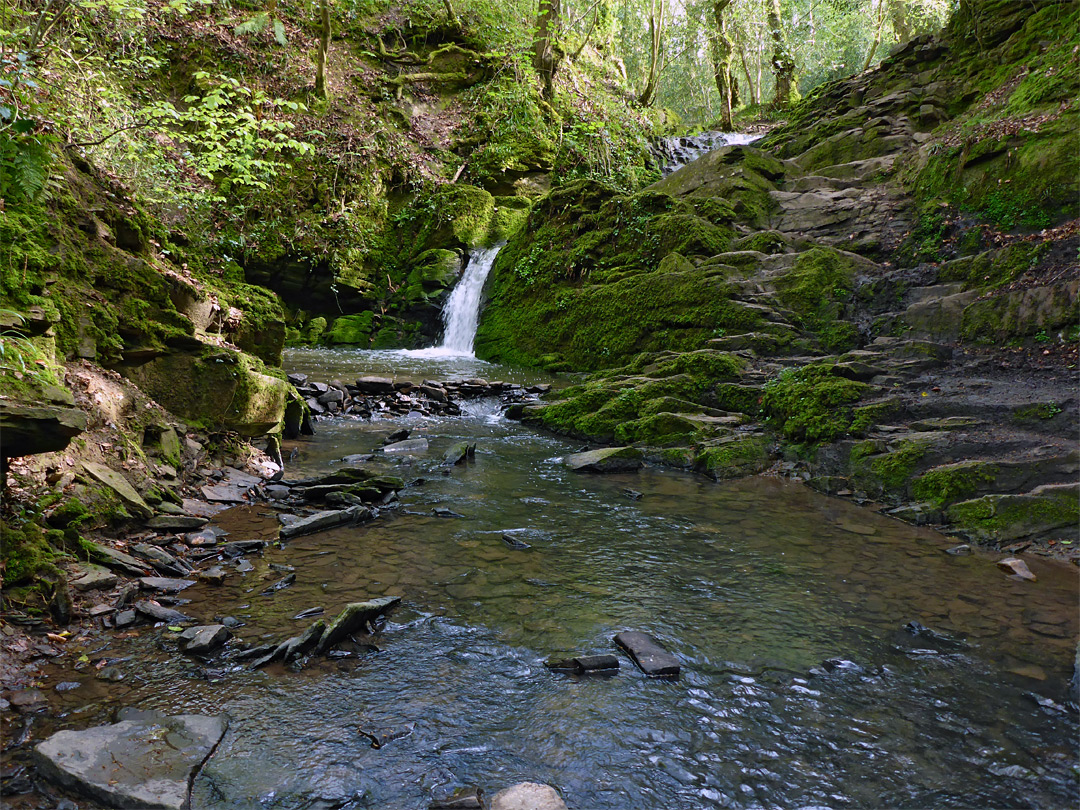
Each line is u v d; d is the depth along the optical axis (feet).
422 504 18.47
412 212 60.75
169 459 17.58
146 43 51.93
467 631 11.34
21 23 26.22
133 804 6.93
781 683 10.02
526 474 22.31
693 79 122.31
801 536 16.80
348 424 29.27
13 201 14.93
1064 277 28.60
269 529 15.76
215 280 26.32
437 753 8.18
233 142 34.96
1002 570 14.67
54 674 9.36
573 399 30.09
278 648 10.23
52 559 11.60
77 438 14.64
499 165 64.34
